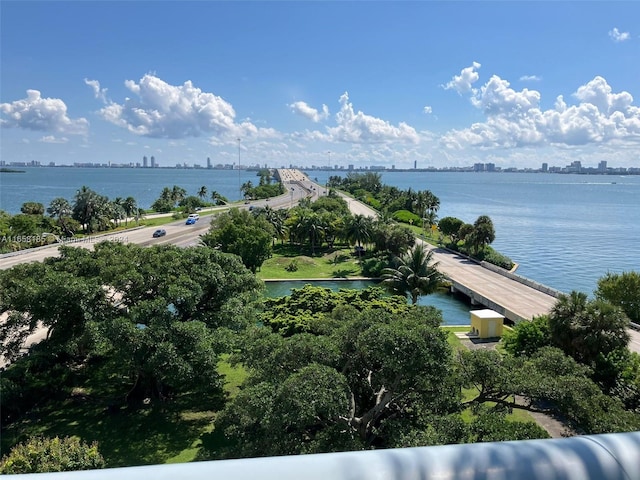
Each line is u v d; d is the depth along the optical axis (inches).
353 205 5118.1
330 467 73.2
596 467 78.9
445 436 513.0
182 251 975.6
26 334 875.4
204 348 759.1
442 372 572.4
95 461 556.1
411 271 1373.0
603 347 858.1
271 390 565.6
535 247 3294.8
